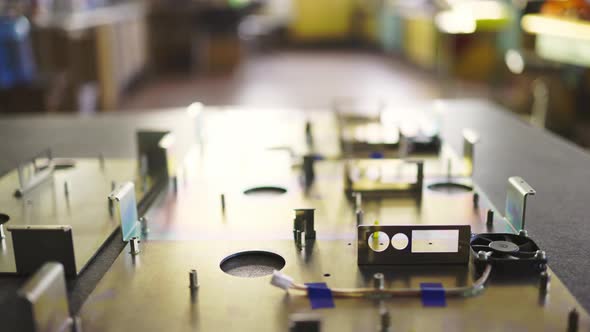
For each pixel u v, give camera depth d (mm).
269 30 10016
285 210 1112
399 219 1060
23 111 3572
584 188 1234
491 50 6148
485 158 1447
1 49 3598
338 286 805
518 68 3922
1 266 888
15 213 1122
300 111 1993
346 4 10109
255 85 6387
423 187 1213
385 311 703
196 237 992
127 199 1000
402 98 5578
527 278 823
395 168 1349
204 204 1150
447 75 6414
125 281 841
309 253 916
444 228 850
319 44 10148
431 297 770
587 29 2947
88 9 5246
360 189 1211
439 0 6906
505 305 758
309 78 6828
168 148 1303
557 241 975
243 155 1488
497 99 5285
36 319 634
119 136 1723
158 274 859
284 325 720
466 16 5914
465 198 1167
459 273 837
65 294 694
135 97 5742
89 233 1020
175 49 7289
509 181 1040
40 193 1229
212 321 734
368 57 8602
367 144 1496
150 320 741
